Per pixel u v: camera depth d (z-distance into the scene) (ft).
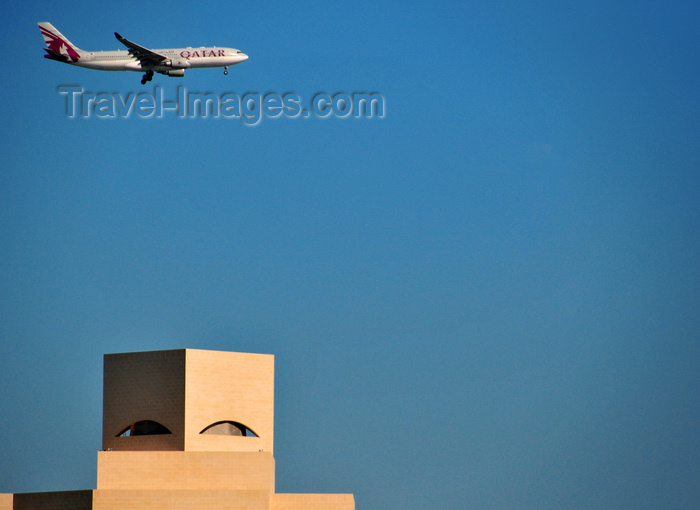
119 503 635.25
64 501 638.12
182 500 642.22
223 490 647.97
